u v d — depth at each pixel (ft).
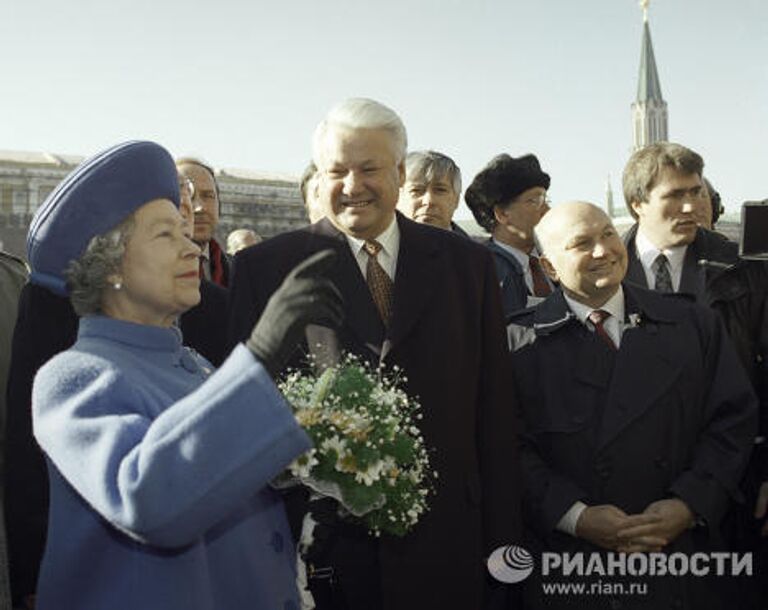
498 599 9.99
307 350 8.59
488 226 16.56
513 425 9.14
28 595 8.54
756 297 11.66
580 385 10.00
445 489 8.34
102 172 5.70
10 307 10.43
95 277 5.69
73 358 5.43
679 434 9.81
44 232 5.78
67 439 4.94
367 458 6.72
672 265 12.91
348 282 8.80
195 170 14.62
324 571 7.95
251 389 4.68
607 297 10.27
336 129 8.62
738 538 11.21
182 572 5.32
